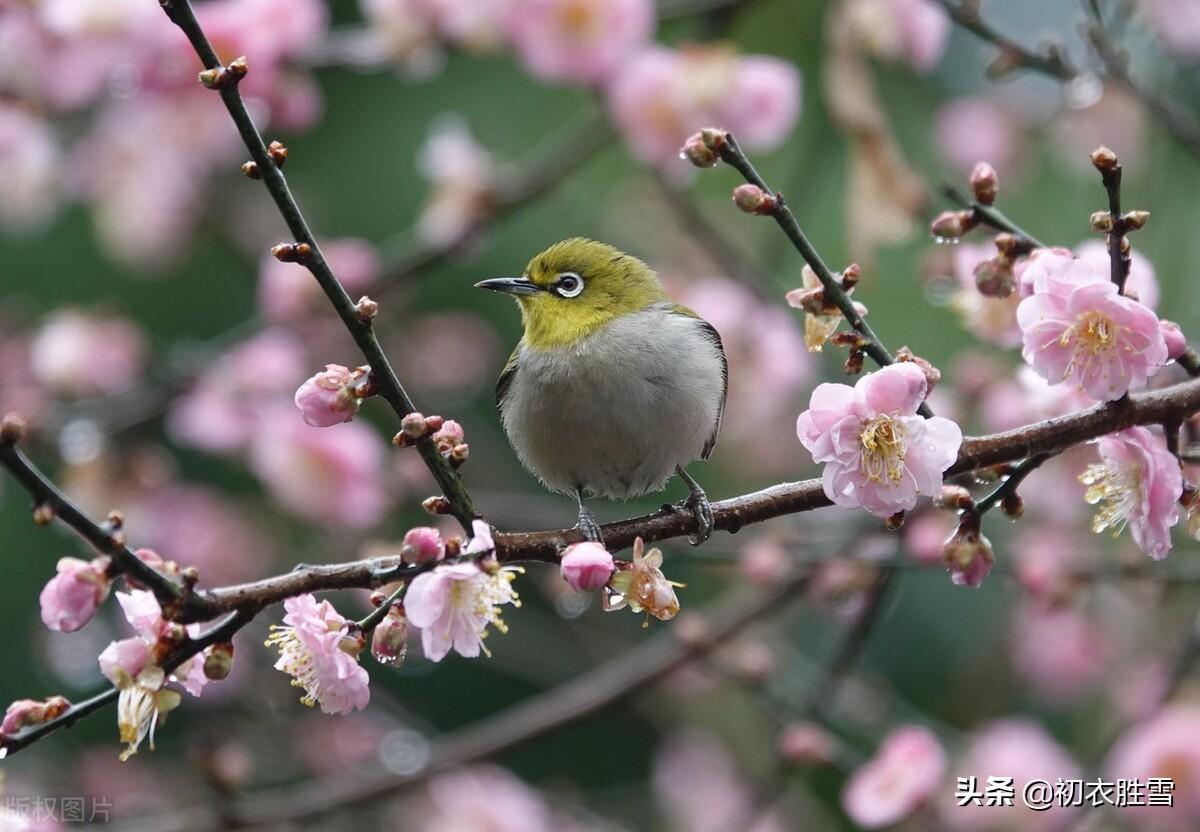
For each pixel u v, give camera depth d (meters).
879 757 9.89
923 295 13.57
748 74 10.77
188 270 15.90
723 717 13.84
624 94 10.87
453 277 15.43
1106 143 13.00
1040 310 6.08
